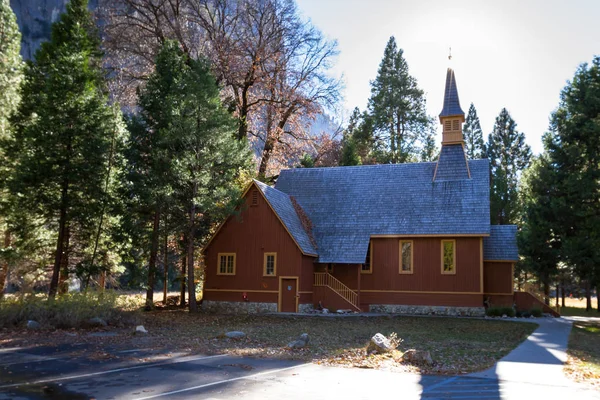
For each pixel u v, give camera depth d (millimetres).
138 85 41688
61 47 28203
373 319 27781
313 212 36938
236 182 38969
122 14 41500
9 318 19078
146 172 30719
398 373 12195
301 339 16672
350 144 51594
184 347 15797
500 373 12258
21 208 25734
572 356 15211
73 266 29719
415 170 37094
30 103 28719
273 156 47062
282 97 45062
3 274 29031
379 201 35969
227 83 43469
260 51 43250
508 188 52375
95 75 29641
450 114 36344
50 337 17234
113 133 27781
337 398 9523
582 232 31578
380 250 34281
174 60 32812
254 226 32750
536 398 9734
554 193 34875
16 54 32781
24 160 24812
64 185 25359
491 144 70812
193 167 29938
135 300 36406
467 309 31812
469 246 32375
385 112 63531
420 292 32938
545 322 27703
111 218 29016
